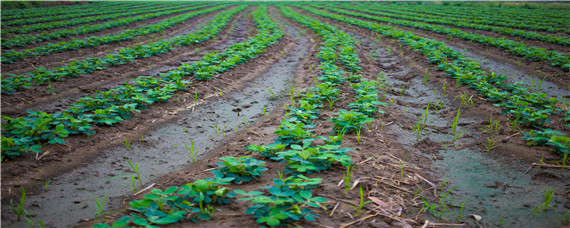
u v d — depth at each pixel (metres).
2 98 6.41
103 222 2.69
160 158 4.31
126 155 4.30
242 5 49.75
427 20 23.28
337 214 2.68
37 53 10.80
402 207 2.91
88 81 8.00
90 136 4.61
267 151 3.77
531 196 3.10
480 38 13.66
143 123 5.36
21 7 32.19
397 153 4.10
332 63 9.86
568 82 7.67
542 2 53.69
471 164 3.95
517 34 15.84
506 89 6.92
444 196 3.18
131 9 35.09
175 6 42.88
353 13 30.33
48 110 6.11
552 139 3.55
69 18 24.17
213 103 6.67
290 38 16.19
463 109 6.07
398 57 11.64
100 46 13.04
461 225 2.69
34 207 3.02
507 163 3.80
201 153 4.48
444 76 8.37
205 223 2.51
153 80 7.12
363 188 3.13
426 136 4.93
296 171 3.34
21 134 4.16
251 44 13.02
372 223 2.59
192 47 13.40
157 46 12.05
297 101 6.54
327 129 4.84
